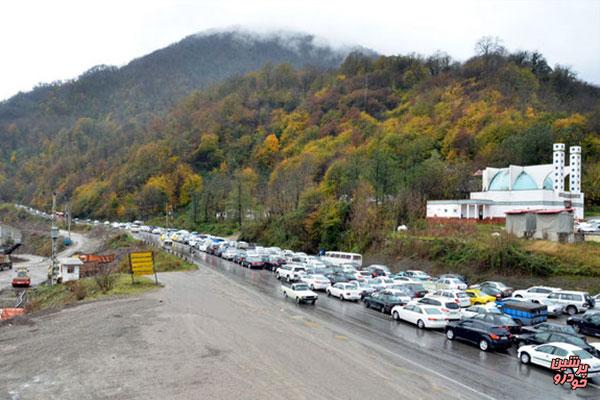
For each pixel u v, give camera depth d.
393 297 31.95
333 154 111.31
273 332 24.34
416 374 18.52
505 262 42.50
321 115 155.62
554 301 33.19
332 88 172.75
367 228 62.12
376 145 106.69
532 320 27.39
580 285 37.59
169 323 25.48
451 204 63.91
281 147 146.25
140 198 142.50
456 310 27.92
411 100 144.12
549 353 19.30
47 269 78.19
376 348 22.31
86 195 162.00
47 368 18.38
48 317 28.02
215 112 179.38
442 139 108.19
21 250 118.94
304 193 78.75
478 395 16.42
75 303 32.84
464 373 18.92
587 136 91.19
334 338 23.84
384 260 55.12
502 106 113.94
